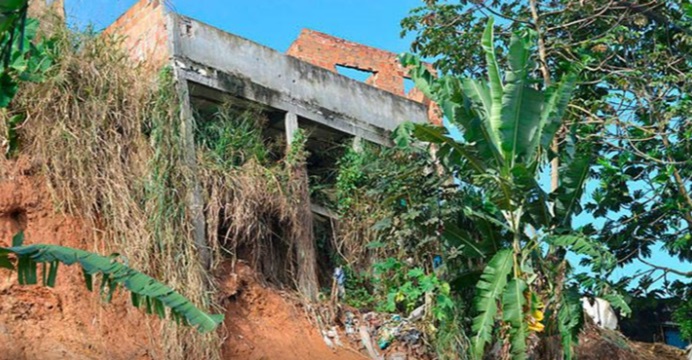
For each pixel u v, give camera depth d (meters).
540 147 13.80
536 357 13.36
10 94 8.53
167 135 13.57
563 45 17.83
